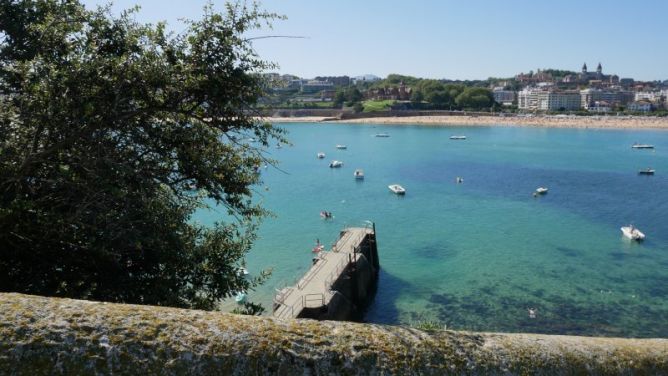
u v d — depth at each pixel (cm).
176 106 856
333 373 327
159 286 852
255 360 316
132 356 300
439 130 19888
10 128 747
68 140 738
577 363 394
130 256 869
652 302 3338
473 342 381
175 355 305
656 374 416
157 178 895
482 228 5231
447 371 352
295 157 11244
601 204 6306
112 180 796
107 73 798
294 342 333
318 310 2703
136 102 852
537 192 6994
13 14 863
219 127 917
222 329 328
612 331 2964
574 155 11700
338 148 13038
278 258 4178
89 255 777
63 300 328
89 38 838
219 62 867
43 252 753
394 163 10281
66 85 750
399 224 5425
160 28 846
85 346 296
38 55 759
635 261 4153
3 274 735
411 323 3097
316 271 3253
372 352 343
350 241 3888
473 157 11306
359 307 3388
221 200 993
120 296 807
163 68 823
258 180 1074
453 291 3594
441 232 5100
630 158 11075
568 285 3647
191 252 947
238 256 1068
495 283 3716
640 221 5453
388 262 4247
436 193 7119
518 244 4666
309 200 6612
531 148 13338
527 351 386
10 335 290
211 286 1009
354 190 7338
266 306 3156
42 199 748
